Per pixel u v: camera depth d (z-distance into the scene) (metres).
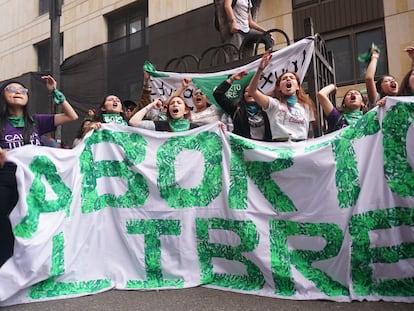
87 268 3.28
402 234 2.78
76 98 7.06
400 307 2.54
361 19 7.91
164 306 2.75
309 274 2.93
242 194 3.21
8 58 13.72
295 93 3.57
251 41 5.49
